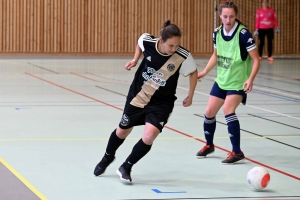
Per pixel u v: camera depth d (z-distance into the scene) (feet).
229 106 20.56
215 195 16.46
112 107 33.76
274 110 33.83
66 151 21.71
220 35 20.70
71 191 16.39
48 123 27.76
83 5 76.43
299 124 29.01
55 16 75.51
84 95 39.04
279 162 20.90
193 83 17.84
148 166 19.85
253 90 43.86
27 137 24.23
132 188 16.98
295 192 16.92
